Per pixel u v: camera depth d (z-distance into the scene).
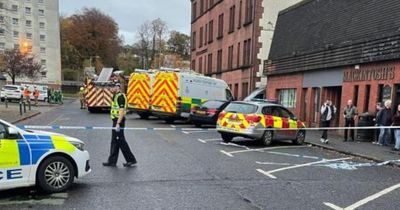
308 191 7.32
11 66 51.59
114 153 8.90
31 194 6.42
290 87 22.69
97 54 97.44
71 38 96.56
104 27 97.81
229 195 6.79
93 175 7.89
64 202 6.02
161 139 13.98
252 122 13.43
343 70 18.00
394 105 15.02
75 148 6.84
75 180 7.43
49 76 84.75
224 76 35.34
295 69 21.88
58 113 25.92
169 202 6.22
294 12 24.73
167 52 94.88
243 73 30.64
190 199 6.44
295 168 9.67
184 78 20.73
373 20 16.69
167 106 20.75
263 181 8.00
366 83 16.48
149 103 22.28
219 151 11.85
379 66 15.76
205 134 16.38
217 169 9.03
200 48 44.09
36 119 20.64
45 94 42.78
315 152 12.99
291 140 14.93
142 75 22.84
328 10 20.88
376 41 15.88
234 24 33.09
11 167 6.12
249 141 14.96
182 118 21.23
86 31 96.38
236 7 32.56
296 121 15.02
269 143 13.92
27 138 6.36
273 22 28.75
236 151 12.07
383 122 14.65
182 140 13.99
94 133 14.89
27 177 6.29
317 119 20.17
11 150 6.12
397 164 10.59
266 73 25.45
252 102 14.17
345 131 15.82
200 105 19.66
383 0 16.61
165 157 10.28
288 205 6.32
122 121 8.83
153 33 94.94
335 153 12.99
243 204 6.28
